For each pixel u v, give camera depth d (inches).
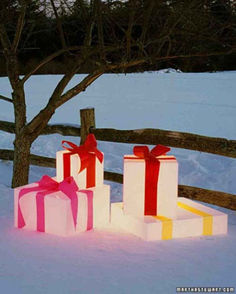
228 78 730.2
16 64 162.7
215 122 362.0
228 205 144.3
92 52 157.8
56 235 115.3
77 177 120.1
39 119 160.9
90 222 118.8
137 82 692.1
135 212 116.0
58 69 748.6
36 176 193.6
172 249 108.0
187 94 557.6
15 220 121.5
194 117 385.1
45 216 116.8
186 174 208.7
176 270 97.8
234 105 459.5
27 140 165.0
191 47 162.2
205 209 124.0
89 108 179.5
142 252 106.1
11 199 151.7
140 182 114.7
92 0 163.5
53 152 245.4
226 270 98.4
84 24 188.7
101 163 124.9
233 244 111.9
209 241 113.3
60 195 116.9
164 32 148.9
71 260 102.0
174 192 114.8
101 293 88.0
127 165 114.1
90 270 97.5
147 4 154.3
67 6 174.2
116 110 416.5
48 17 184.1
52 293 88.1
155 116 389.1
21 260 102.3
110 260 102.0
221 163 226.5
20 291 89.0
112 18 157.5
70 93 157.6
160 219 114.4
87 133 179.8
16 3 170.1
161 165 113.6
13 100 165.5
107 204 123.6
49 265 99.9
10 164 210.2
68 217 114.0
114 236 115.1
